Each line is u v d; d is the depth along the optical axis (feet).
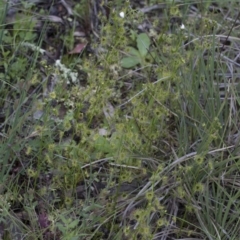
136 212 6.33
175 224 7.47
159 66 8.18
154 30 10.19
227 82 8.79
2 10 9.05
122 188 7.67
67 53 9.71
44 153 7.73
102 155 7.85
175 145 8.09
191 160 7.59
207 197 7.20
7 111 8.04
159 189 7.34
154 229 7.31
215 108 8.21
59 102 8.62
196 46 8.37
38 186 7.61
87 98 7.66
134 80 9.17
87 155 7.15
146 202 7.34
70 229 6.75
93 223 6.97
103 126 8.39
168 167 7.29
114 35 7.91
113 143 7.42
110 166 7.69
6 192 7.43
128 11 8.58
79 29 10.09
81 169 7.27
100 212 7.16
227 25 9.99
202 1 10.25
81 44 9.86
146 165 7.80
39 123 7.98
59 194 7.52
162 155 7.95
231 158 7.34
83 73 9.37
